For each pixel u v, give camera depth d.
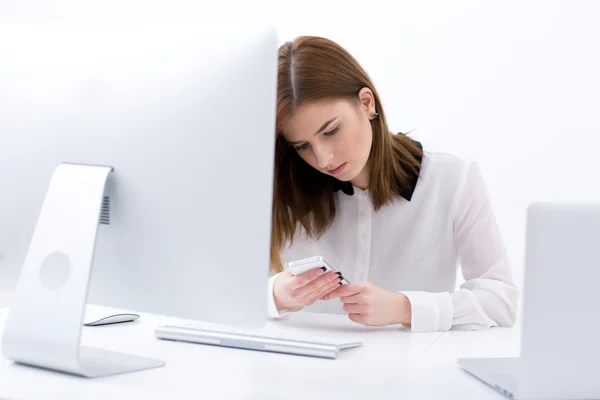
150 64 1.08
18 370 1.11
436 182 2.00
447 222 2.00
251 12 3.05
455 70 2.89
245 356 1.23
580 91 2.79
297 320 1.63
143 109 1.08
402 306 1.53
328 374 1.11
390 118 2.96
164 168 1.07
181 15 3.10
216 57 1.03
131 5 3.09
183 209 1.06
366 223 2.02
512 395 0.98
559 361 0.96
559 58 2.80
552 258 0.96
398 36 2.94
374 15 2.95
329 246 2.06
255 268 1.02
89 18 3.08
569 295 0.96
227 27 1.03
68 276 1.09
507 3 2.83
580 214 0.96
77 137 1.14
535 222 0.95
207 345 1.31
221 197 1.03
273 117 1.00
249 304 1.02
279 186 1.94
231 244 1.03
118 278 1.15
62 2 3.07
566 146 2.82
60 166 1.14
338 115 1.67
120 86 1.10
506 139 2.87
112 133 1.11
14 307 1.12
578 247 0.96
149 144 1.08
